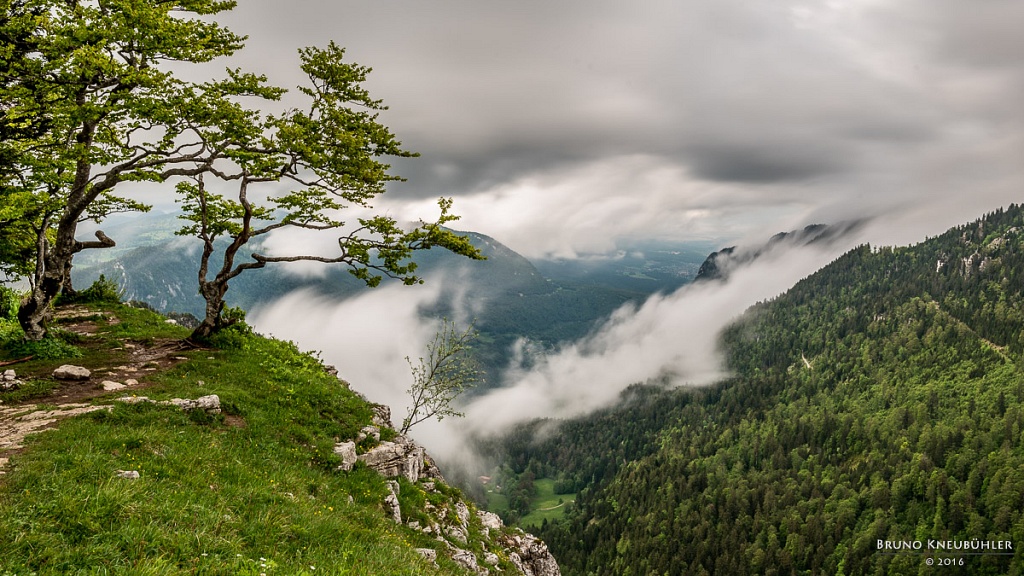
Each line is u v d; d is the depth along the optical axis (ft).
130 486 34.12
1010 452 594.65
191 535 30.25
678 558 561.43
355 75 83.92
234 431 57.41
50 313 85.40
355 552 36.88
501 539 85.92
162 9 70.23
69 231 77.51
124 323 101.65
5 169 76.23
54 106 67.46
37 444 39.40
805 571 526.98
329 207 90.12
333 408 75.66
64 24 66.33
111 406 52.65
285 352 95.25
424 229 86.17
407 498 66.90
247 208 84.33
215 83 75.10
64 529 27.55
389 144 87.30
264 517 37.09
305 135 80.33
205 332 88.33
